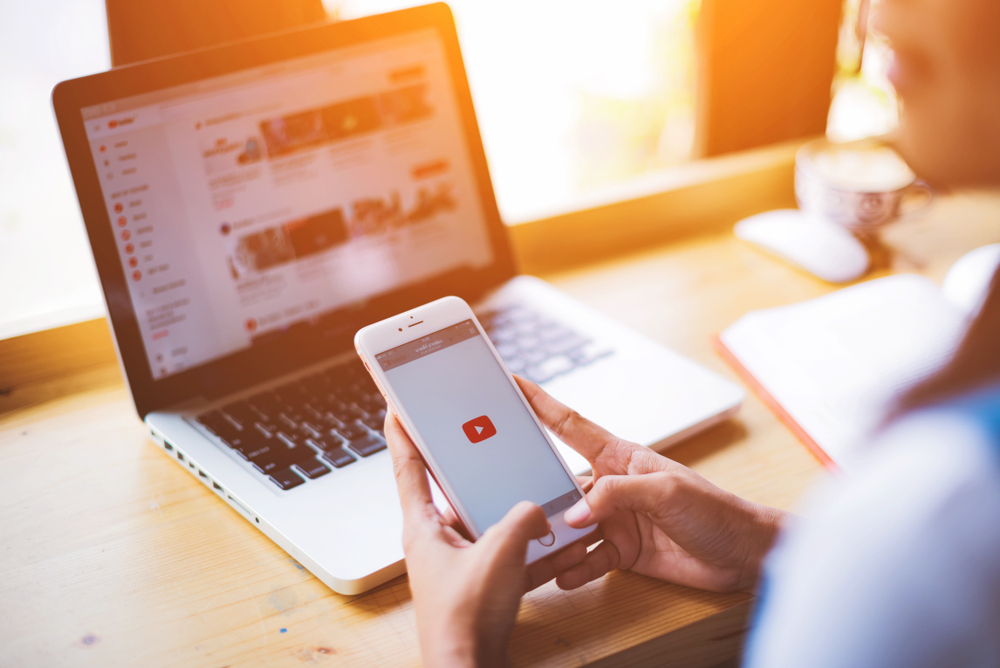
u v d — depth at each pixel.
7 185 0.79
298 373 0.70
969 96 0.44
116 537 0.53
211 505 0.56
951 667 0.27
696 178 1.03
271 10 0.76
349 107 0.73
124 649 0.44
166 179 0.64
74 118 0.60
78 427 0.67
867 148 1.01
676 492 0.44
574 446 0.50
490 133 1.10
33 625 0.46
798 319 0.75
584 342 0.72
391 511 0.52
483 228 0.82
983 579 0.27
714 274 0.92
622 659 0.43
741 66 1.08
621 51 1.12
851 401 0.62
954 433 0.29
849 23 1.08
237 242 0.68
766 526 0.45
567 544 0.45
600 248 0.98
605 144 1.18
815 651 0.30
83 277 0.86
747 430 0.63
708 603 0.46
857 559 0.30
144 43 0.71
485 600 0.38
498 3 1.02
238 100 0.67
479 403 0.49
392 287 0.76
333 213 0.73
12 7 0.74
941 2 0.42
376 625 0.45
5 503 0.57
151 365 0.64
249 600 0.47
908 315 0.73
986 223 0.96
